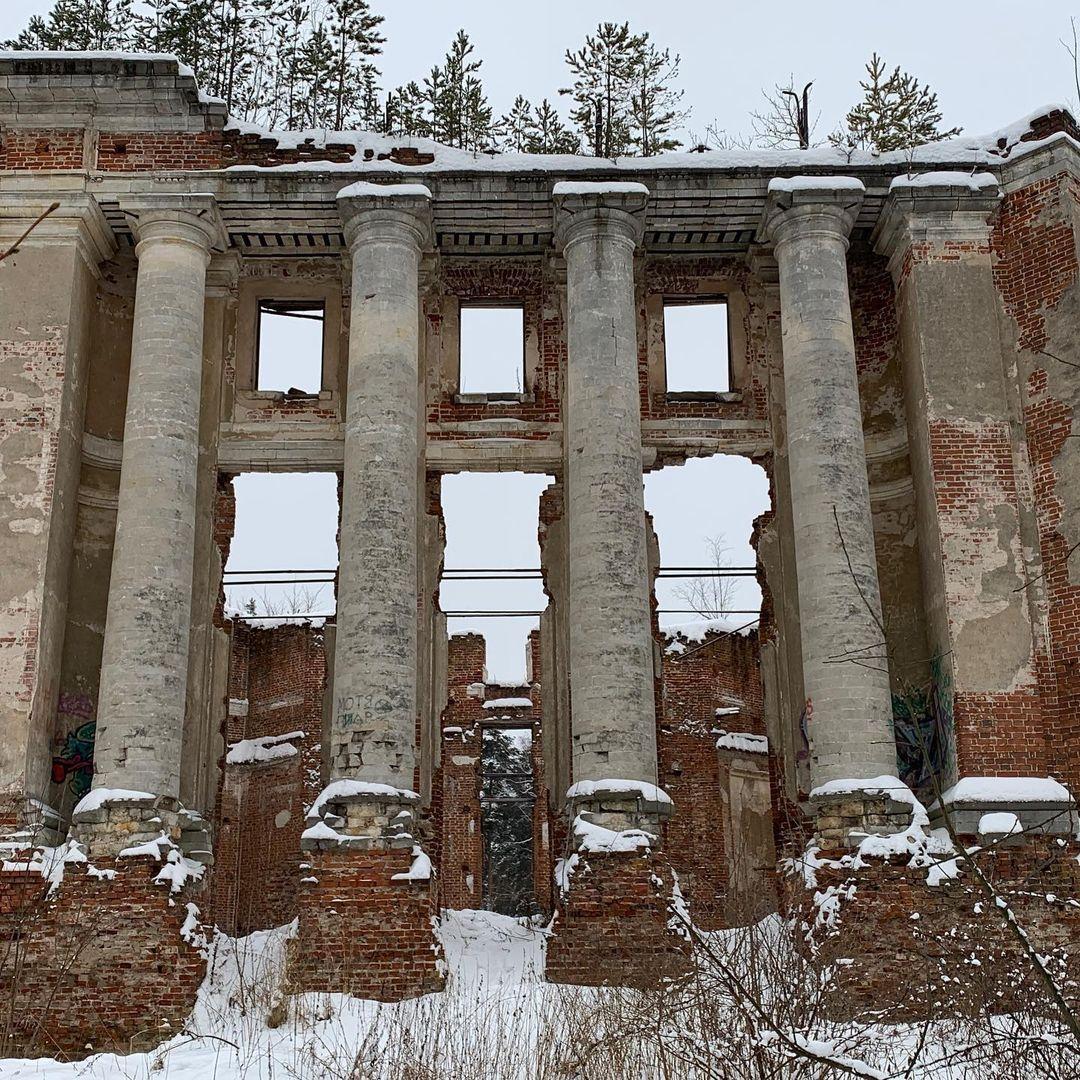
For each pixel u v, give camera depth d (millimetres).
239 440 22234
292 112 26016
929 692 20594
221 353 22391
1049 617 19484
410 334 20578
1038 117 21531
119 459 21844
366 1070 12492
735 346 23172
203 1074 12859
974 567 19656
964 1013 11805
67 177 20859
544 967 17859
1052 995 8172
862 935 17062
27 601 19109
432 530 22031
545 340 22953
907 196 21141
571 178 21172
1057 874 17781
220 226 21438
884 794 18109
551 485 22500
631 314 20906
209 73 26203
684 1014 12570
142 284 20703
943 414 20359
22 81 20812
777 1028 8812
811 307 20688
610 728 18594
